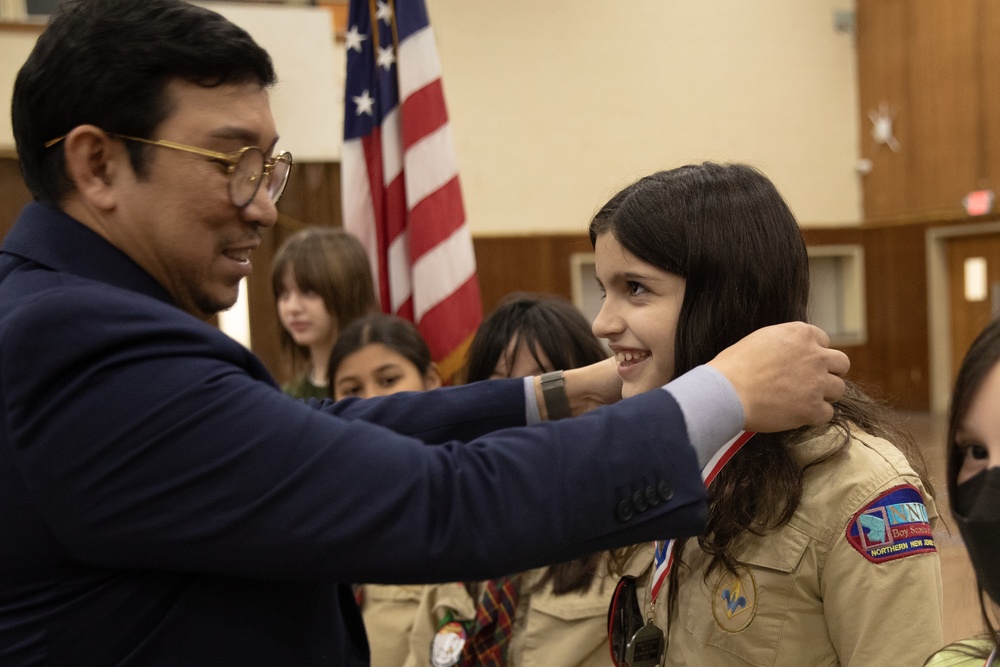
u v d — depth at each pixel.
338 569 0.75
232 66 0.85
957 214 7.61
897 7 7.91
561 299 1.78
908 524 0.98
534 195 7.39
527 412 1.14
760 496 1.01
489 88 7.27
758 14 7.96
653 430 0.80
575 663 1.42
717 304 0.99
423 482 0.76
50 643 0.77
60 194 0.86
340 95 5.52
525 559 0.77
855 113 8.34
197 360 0.78
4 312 0.79
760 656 1.00
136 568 0.78
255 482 0.74
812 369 0.86
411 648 1.61
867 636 0.96
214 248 0.88
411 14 2.67
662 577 1.09
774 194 1.05
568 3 7.41
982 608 0.80
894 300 8.22
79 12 0.84
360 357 1.96
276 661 0.83
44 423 0.75
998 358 0.67
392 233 2.73
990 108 7.29
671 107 7.71
